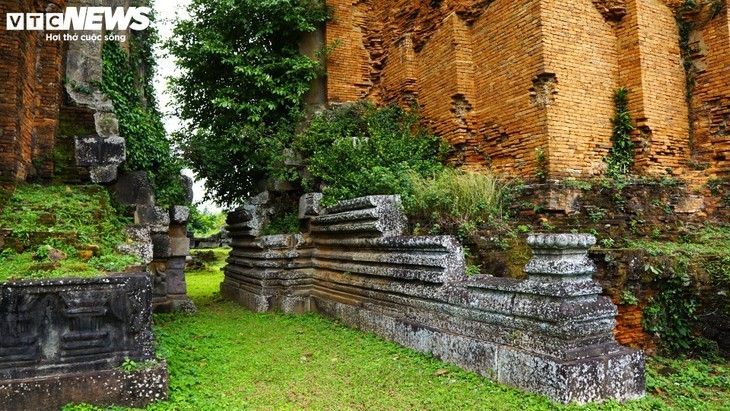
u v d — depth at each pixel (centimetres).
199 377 544
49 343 446
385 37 1194
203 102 1204
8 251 558
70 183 805
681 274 637
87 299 459
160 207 931
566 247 463
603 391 447
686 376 545
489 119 935
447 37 998
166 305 978
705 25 887
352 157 930
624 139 859
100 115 862
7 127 697
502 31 902
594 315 462
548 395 443
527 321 488
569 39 837
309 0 1159
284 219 1046
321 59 1160
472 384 506
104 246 639
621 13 876
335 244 891
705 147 881
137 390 457
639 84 852
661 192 827
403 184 809
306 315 923
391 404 473
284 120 1095
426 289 638
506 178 891
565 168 813
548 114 809
